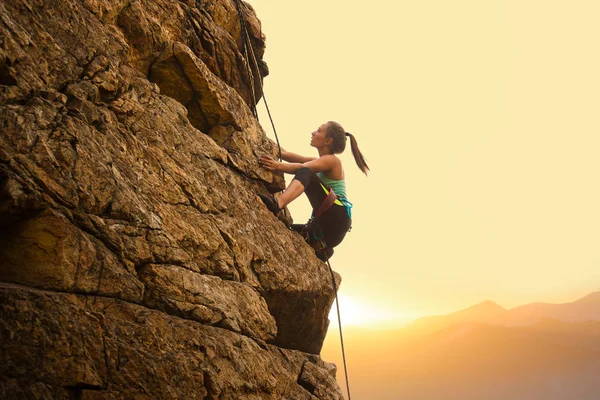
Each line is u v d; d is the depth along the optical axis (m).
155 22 5.37
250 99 7.11
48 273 3.27
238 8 7.07
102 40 4.52
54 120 3.62
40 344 3.03
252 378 4.41
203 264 4.53
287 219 6.41
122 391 3.33
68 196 3.47
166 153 4.67
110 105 4.34
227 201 5.16
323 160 6.40
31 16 3.87
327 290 6.16
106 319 3.41
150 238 4.00
